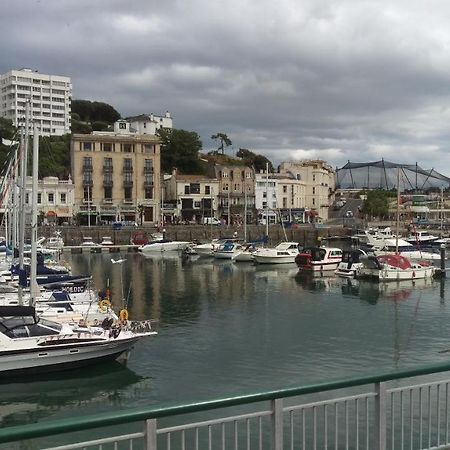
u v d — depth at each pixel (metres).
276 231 111.94
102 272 62.56
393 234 104.88
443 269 56.50
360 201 160.88
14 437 4.95
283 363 24.97
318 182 145.12
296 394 6.32
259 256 71.50
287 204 134.25
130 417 5.47
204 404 5.81
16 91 199.25
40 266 44.72
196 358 25.77
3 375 21.52
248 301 42.66
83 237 96.88
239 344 28.52
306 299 43.66
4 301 30.06
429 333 31.14
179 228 104.88
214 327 32.72
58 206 106.56
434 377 20.45
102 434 15.50
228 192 126.50
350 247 93.81
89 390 21.23
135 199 112.88
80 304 30.62
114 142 111.25
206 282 54.16
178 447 14.59
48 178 106.00
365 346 28.11
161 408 5.62
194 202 124.44
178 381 22.36
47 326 22.67
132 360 25.25
